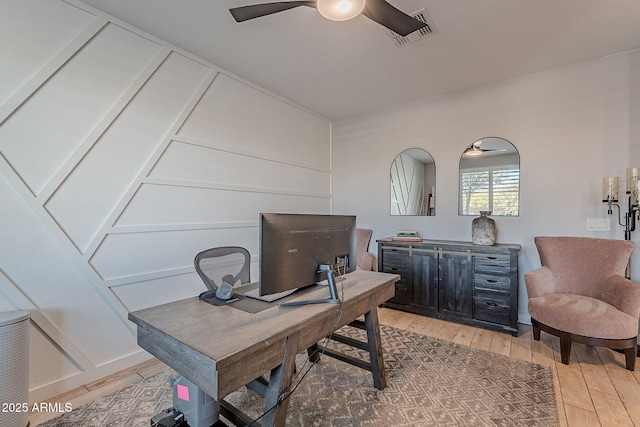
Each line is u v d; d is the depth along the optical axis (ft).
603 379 6.84
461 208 11.82
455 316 10.45
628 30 7.80
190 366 3.51
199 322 4.29
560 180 9.91
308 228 5.05
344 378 6.97
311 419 5.57
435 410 5.82
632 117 8.87
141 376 7.31
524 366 7.46
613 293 7.74
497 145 11.02
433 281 10.89
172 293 8.79
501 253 9.61
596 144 9.36
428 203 12.60
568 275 8.92
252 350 3.57
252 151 11.28
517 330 9.33
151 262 8.32
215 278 6.55
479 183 11.42
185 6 7.04
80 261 6.96
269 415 4.13
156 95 8.39
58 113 6.66
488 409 5.85
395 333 9.57
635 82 8.82
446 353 8.21
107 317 7.42
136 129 7.98
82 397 6.45
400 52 8.96
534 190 10.34
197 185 9.45
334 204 15.60
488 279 9.84
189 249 9.26
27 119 6.25
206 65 9.60
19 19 6.15
